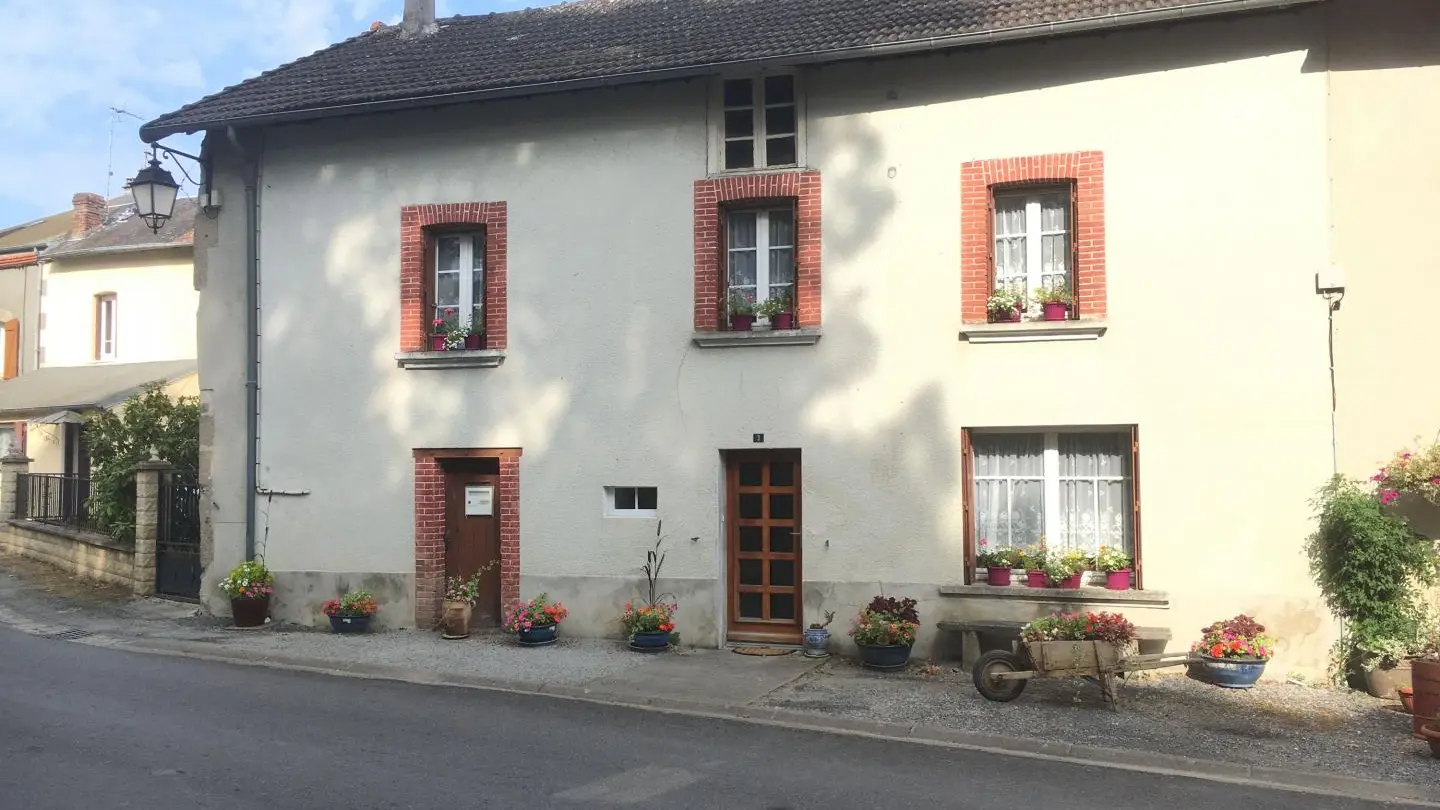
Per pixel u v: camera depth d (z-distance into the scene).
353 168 12.99
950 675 10.11
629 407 11.86
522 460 12.23
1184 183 10.27
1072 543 10.73
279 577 12.98
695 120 11.73
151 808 5.93
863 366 11.10
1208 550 10.07
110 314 23.58
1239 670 9.22
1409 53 9.94
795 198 11.45
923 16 11.27
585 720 8.40
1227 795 6.64
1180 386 10.21
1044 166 10.61
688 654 11.05
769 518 11.64
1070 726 8.20
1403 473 9.45
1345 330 9.91
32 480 19.17
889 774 6.98
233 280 13.47
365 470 12.77
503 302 12.37
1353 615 9.57
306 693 9.23
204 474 13.44
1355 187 9.98
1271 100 10.09
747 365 11.48
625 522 11.80
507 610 12.18
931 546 10.82
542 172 12.29
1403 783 6.81
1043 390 10.55
